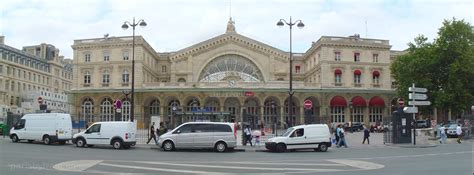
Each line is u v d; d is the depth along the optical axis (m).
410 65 60.22
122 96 68.94
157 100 68.94
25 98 94.31
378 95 69.81
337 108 69.00
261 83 66.44
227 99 67.44
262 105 65.94
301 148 28.33
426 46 61.03
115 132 29.44
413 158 22.88
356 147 32.56
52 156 22.59
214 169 17.30
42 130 32.53
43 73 109.00
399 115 35.38
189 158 22.52
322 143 28.66
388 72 71.69
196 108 65.75
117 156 23.19
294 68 82.62
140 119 62.41
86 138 29.92
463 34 58.75
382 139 42.84
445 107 57.44
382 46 71.69
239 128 58.53
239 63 77.62
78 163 19.12
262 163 19.88
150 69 75.75
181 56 78.00
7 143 32.28
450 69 56.56
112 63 71.12
